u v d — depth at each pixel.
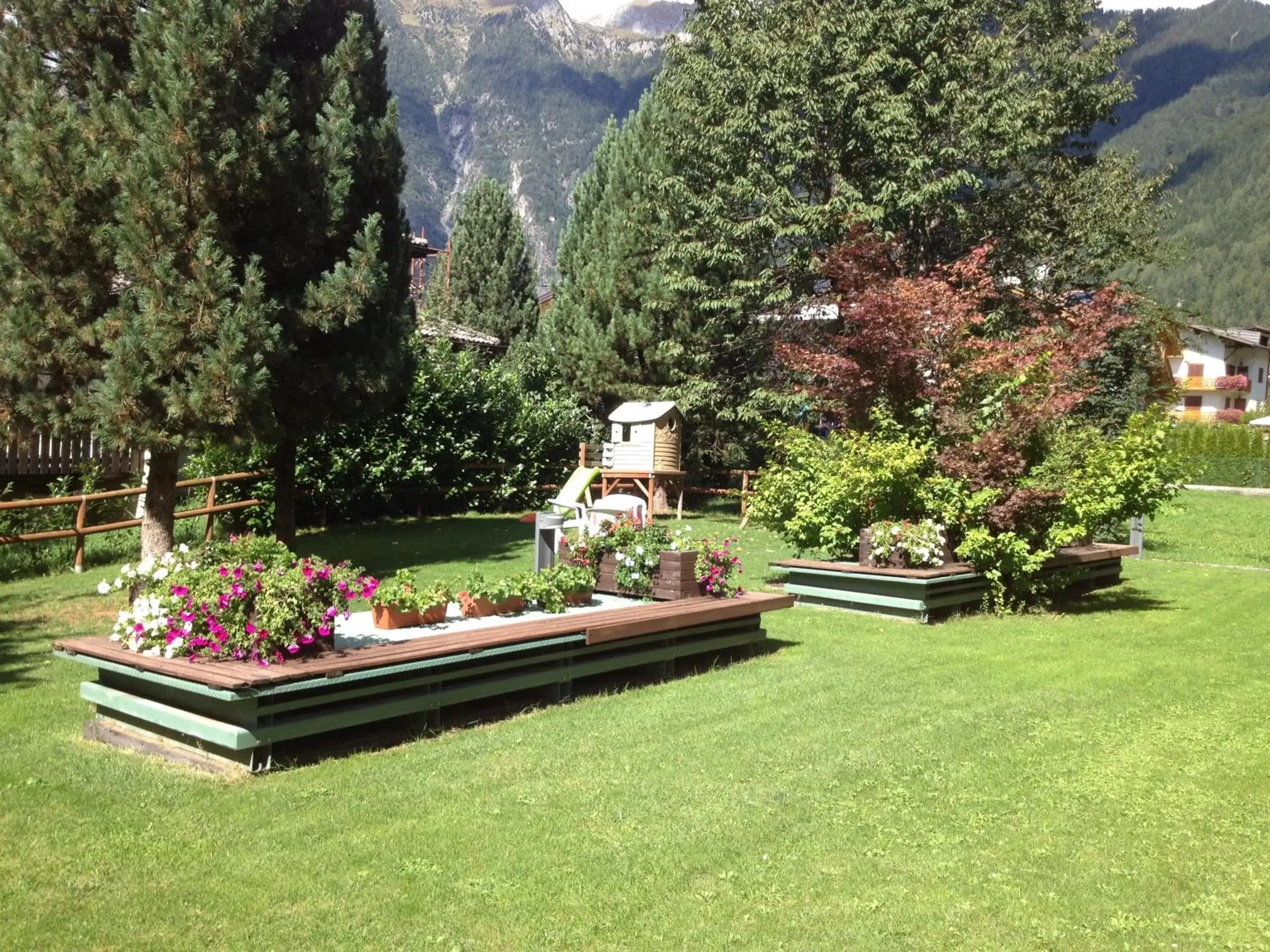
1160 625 9.16
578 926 3.20
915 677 6.75
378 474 15.17
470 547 13.03
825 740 5.24
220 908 3.26
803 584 9.85
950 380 9.90
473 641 5.43
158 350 8.45
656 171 19.64
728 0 19.67
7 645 7.31
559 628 5.87
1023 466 9.56
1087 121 20.03
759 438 21.39
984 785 4.61
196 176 8.57
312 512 14.88
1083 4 19.95
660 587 7.54
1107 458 9.77
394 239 11.43
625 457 18.41
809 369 11.41
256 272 8.81
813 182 19.05
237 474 12.56
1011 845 3.93
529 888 3.45
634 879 3.54
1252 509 23.05
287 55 10.73
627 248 20.38
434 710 5.30
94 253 8.70
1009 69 18.64
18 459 13.19
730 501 21.75
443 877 3.52
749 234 18.55
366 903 3.32
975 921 3.29
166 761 4.71
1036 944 3.15
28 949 2.98
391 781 4.48
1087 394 11.58
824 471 10.43
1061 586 10.25
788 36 18.72
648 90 21.61
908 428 10.27
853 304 10.77
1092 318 11.45
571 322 21.48
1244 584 12.31
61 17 8.80
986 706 6.00
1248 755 5.11
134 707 4.89
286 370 10.03
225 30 8.65
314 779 4.50
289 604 4.75
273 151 9.06
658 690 6.37
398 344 11.26
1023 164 19.81
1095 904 3.42
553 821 4.05
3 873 3.48
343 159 10.05
